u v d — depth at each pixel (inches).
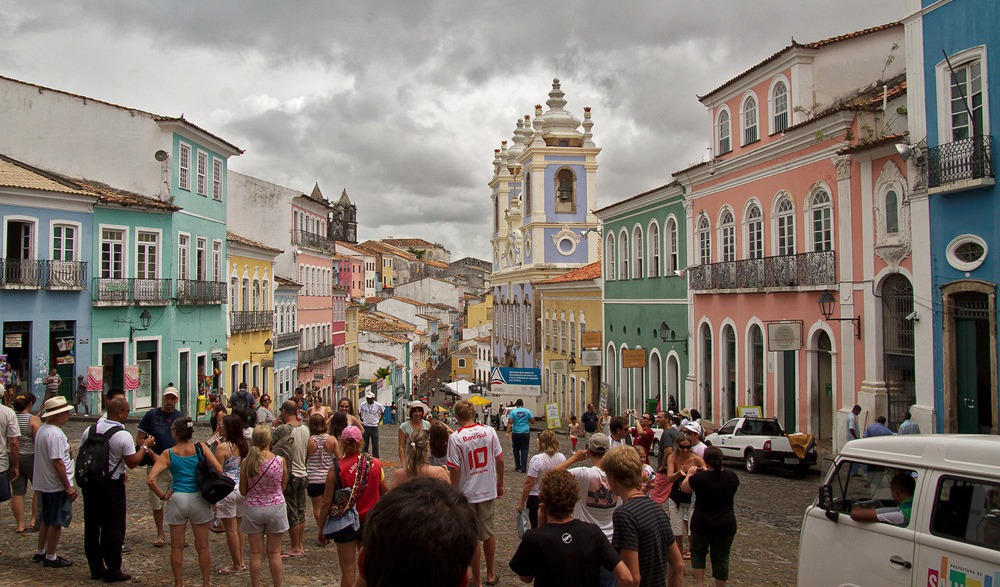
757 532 485.1
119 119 1202.6
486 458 335.3
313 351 1955.0
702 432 485.7
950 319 663.8
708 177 1107.9
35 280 1000.9
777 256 914.1
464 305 5211.6
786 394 924.6
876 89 883.4
